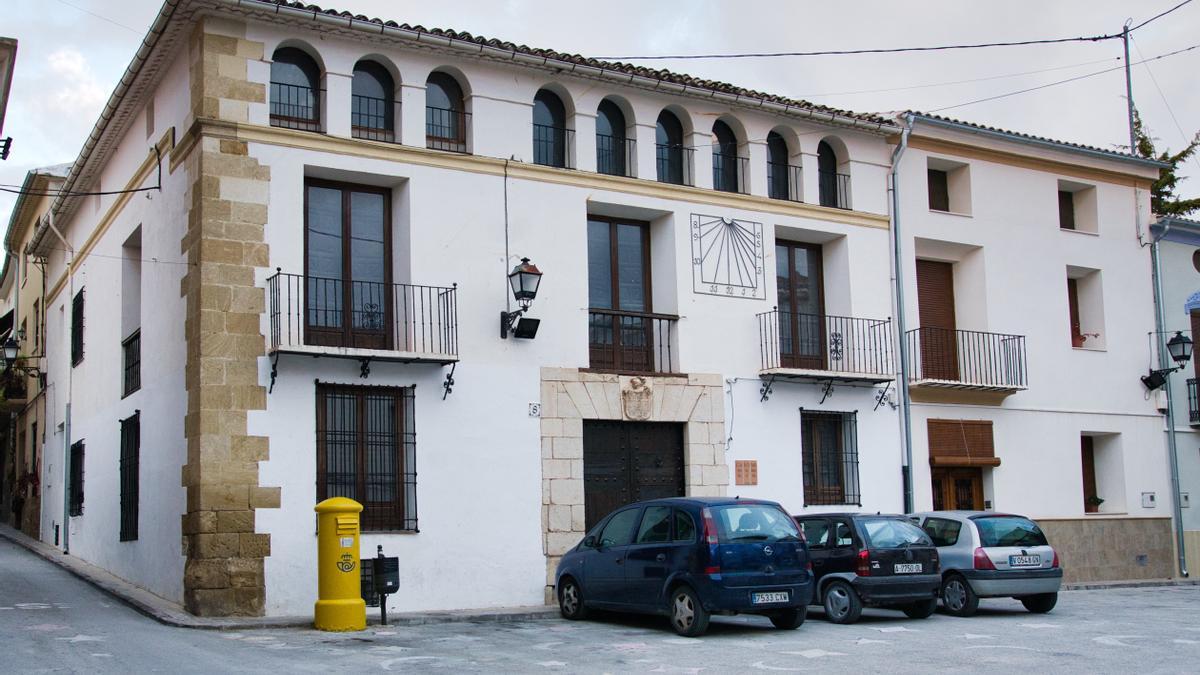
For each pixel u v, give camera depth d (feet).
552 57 57.31
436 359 52.34
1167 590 69.15
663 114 63.67
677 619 43.47
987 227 73.41
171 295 53.21
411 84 55.06
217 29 50.55
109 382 66.33
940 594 50.01
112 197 66.49
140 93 58.95
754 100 63.46
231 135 50.34
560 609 51.01
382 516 52.24
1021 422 72.84
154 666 35.01
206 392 48.52
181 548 49.57
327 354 50.03
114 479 63.57
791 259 67.56
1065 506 73.77
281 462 49.65
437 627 46.91
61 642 39.91
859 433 66.08
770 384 63.31
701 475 60.54
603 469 58.70
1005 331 73.10
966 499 70.64
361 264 54.29
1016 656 38.09
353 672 34.50
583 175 59.11
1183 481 80.53
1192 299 82.74
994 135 73.05
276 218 50.98
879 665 36.09
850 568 47.93
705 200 62.75
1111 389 77.61
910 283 69.72
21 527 94.84
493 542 54.29
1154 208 112.98
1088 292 79.30
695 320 61.62
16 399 96.12
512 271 56.39
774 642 41.65
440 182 55.21
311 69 53.72
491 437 54.95
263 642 41.22
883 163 69.72
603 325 60.29
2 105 48.60
